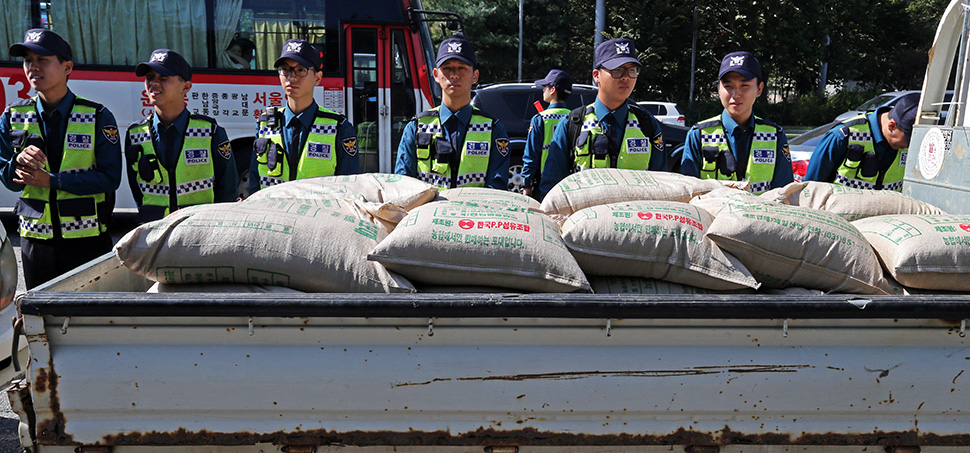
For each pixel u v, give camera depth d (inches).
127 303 66.2
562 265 79.0
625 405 70.8
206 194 145.5
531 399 70.3
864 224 93.4
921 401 71.7
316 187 101.8
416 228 79.7
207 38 276.1
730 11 1141.7
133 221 301.6
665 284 86.5
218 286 80.7
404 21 285.4
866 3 1224.2
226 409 69.7
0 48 265.7
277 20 279.3
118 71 272.2
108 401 69.1
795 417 72.0
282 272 78.5
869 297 69.8
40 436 70.0
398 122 291.0
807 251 83.7
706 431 72.0
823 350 71.0
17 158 130.6
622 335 69.7
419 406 70.1
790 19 1133.1
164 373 68.5
